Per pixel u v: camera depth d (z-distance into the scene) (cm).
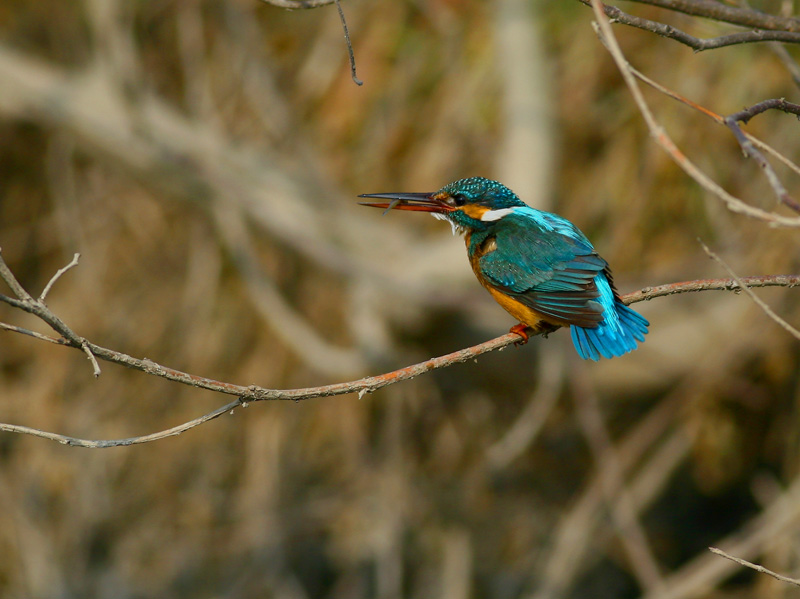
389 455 1439
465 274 1204
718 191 432
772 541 1167
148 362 499
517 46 1221
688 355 1257
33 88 1340
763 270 1185
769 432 1370
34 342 1484
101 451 1478
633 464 1500
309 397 540
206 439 1461
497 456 1217
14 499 1469
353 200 1352
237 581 1500
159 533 1522
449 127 1308
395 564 1417
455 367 1361
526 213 756
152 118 1335
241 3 1381
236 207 1312
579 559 1439
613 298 690
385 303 1267
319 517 1498
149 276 1482
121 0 1326
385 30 1325
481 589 1577
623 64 454
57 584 1456
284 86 1439
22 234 1524
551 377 1244
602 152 1287
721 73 1173
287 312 1291
